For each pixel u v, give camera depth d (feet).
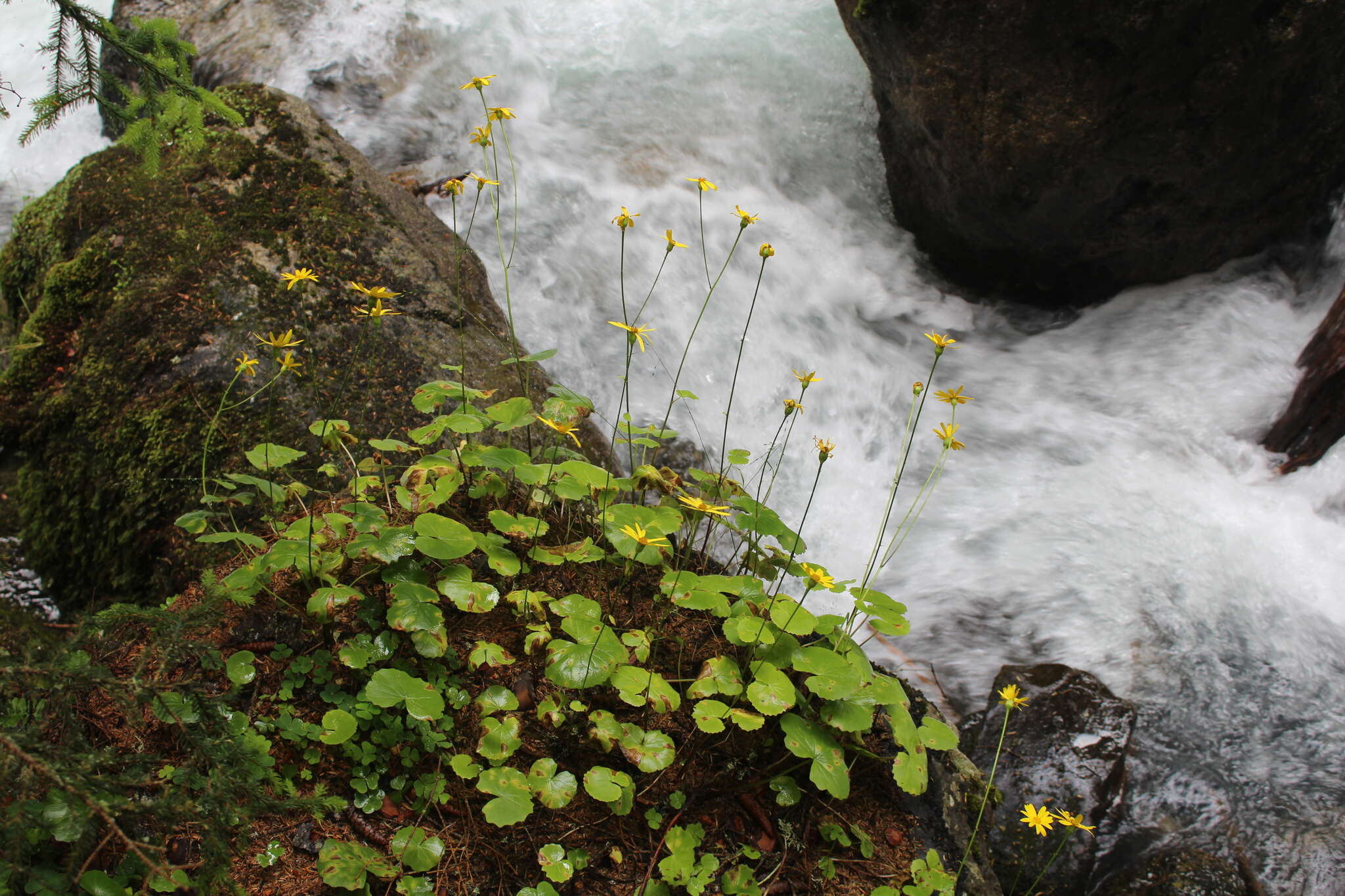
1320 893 9.34
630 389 14.93
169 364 10.34
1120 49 14.21
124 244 11.47
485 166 18.03
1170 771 10.58
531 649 7.01
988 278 19.21
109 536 9.81
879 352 17.25
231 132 12.62
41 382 10.82
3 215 17.71
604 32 21.44
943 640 12.39
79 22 7.68
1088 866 9.61
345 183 12.62
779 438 15.01
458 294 11.32
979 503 14.38
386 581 7.03
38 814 4.58
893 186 19.72
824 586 7.44
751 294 17.24
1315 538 13.57
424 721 6.68
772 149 20.06
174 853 5.89
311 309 11.05
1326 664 11.95
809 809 7.06
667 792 6.95
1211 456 15.14
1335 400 14.07
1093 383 16.84
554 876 6.18
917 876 6.63
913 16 15.28
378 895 6.01
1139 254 17.58
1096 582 12.94
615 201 18.03
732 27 21.66
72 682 5.04
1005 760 10.51
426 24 19.93
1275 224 17.06
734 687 6.81
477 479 8.61
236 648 7.14
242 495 8.02
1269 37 14.08
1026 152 15.84
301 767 6.54
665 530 7.32
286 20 19.36
